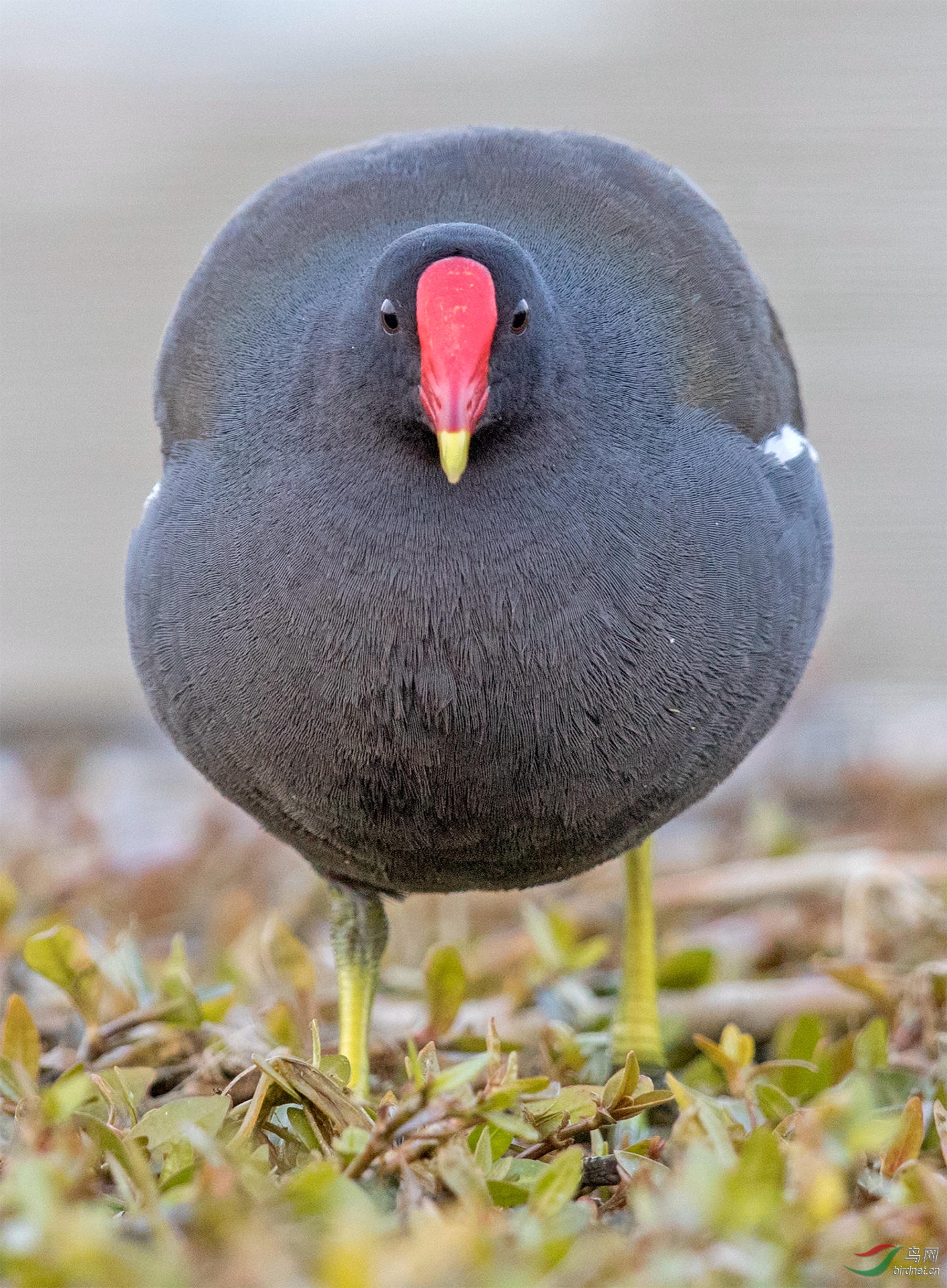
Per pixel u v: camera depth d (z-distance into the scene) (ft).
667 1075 22.27
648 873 29.96
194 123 61.77
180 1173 20.11
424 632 23.04
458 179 26.61
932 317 57.31
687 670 24.09
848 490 57.21
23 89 61.93
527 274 23.26
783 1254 17.29
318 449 23.72
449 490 23.17
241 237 27.04
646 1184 19.39
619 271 26.03
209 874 40.32
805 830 42.93
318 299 25.41
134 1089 23.86
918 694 54.03
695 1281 16.55
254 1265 15.89
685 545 24.03
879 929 33.24
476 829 24.36
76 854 40.91
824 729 51.75
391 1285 15.57
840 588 56.95
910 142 58.08
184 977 26.99
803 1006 30.50
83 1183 19.48
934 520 57.00
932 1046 27.20
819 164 58.49
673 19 61.11
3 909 31.68
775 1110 23.25
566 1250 17.38
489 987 33.55
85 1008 26.58
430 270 22.72
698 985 31.76
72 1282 15.94
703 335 26.32
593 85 61.05
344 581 23.13
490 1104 19.69
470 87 61.98
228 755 24.85
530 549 23.15
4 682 57.06
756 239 58.39
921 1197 19.60
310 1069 21.30
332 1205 18.28
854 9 59.67
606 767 24.09
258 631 23.59
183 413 26.30
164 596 24.86
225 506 24.30
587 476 23.62
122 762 53.11
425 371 22.36
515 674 23.18
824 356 57.62
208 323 26.40
